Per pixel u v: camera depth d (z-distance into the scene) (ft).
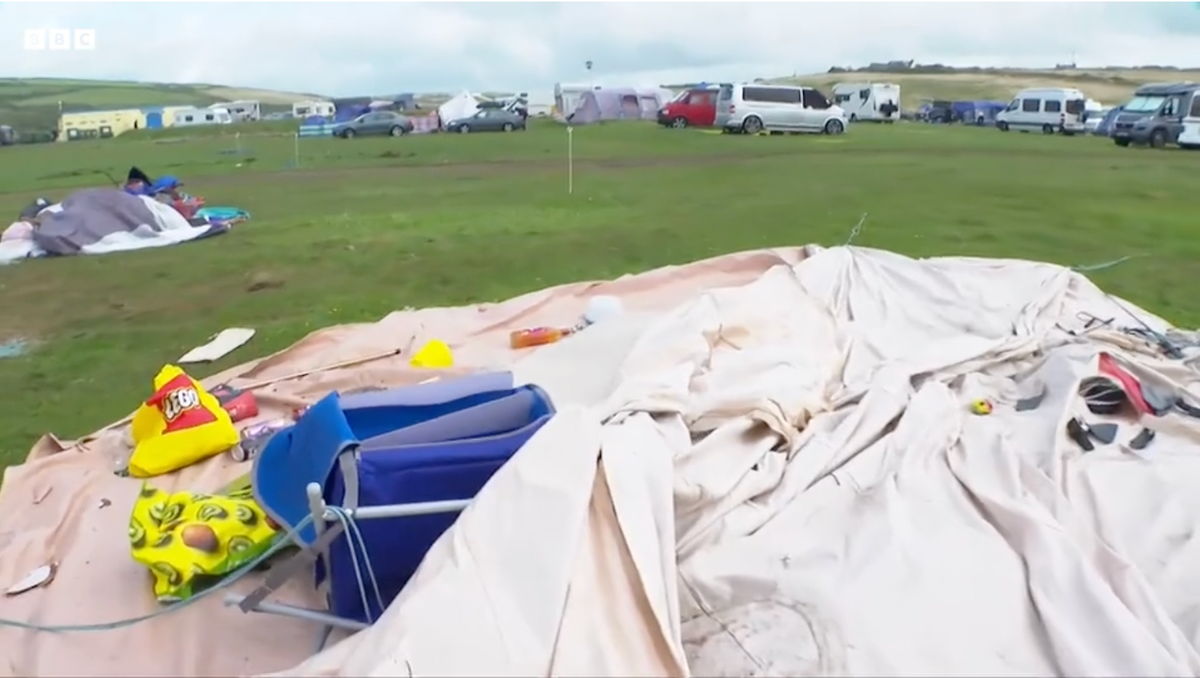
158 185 35.17
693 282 19.67
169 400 12.38
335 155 63.87
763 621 8.50
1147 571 9.84
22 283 25.81
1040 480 10.73
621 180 46.50
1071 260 27.48
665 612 7.82
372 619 8.70
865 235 31.27
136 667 8.68
